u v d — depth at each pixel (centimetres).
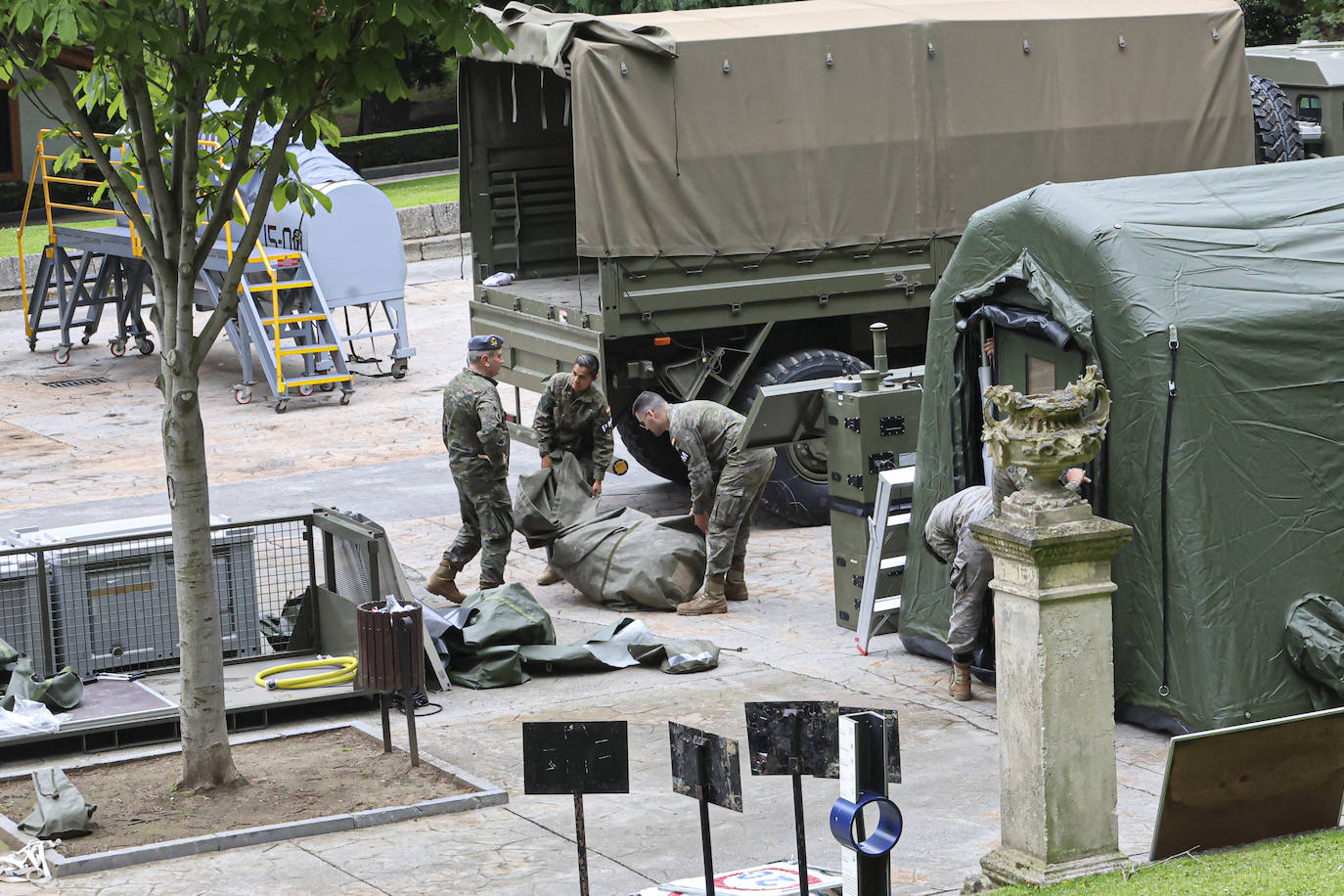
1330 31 9888
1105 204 3000
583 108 4275
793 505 4638
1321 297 2855
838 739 1773
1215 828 2152
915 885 2259
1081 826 2102
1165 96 4834
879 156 4562
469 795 2659
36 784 2589
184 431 2658
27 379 7175
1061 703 2081
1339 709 2145
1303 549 2861
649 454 5050
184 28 2533
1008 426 2108
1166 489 2836
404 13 2477
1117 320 2881
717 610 3825
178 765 2911
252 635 3469
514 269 5312
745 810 2612
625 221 4347
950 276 3284
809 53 4456
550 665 3416
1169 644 2866
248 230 2653
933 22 4566
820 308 4581
